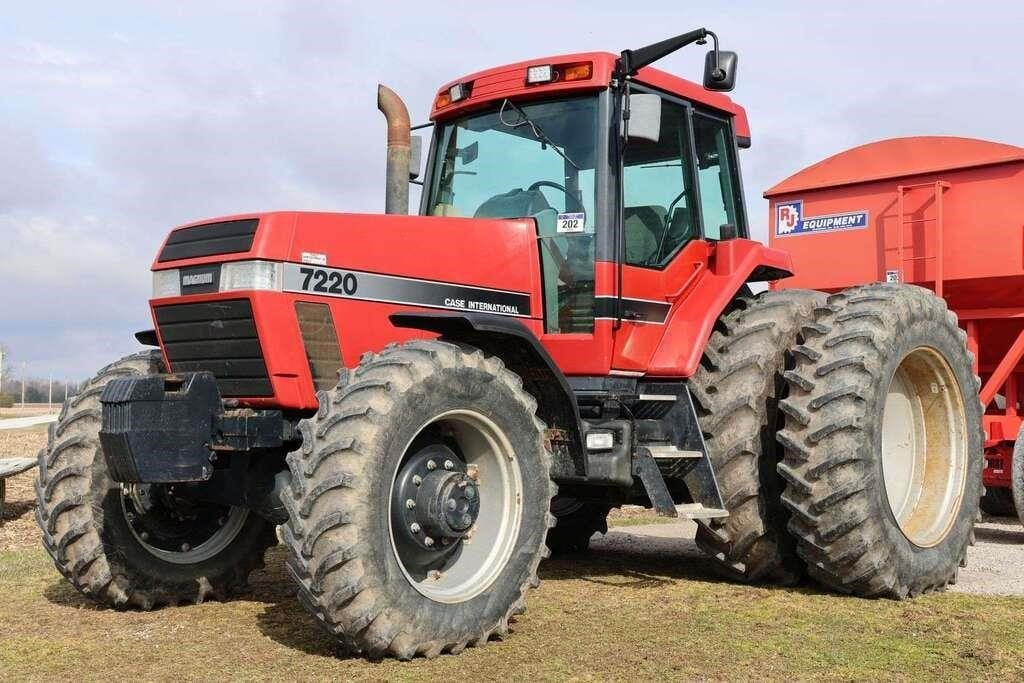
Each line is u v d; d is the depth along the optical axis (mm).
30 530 7059
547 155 5109
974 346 7715
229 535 4867
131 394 3717
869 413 4715
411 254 4414
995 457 7762
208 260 4086
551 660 3611
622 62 4887
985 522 8156
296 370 3998
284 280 3988
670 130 5434
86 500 4352
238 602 4750
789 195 8500
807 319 5387
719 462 5008
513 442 4055
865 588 4773
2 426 24516
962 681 3379
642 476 4781
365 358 3797
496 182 5277
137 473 3721
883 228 7934
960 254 7504
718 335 5332
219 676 3383
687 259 5363
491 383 3988
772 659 3643
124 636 3984
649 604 4637
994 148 7395
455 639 3705
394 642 3529
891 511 4832
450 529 3801
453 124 5543
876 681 3381
